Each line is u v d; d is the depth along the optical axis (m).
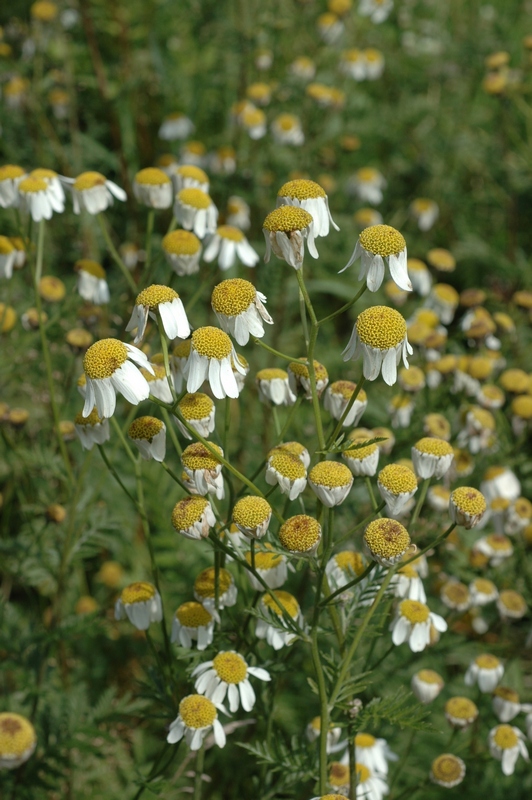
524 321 1.07
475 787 0.86
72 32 1.40
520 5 1.70
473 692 0.89
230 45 1.32
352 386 0.75
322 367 0.75
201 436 0.71
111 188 0.84
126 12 1.39
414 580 0.77
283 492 0.73
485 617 0.90
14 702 0.87
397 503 0.72
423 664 0.87
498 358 0.94
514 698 0.82
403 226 1.47
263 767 0.78
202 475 0.72
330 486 0.71
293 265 0.71
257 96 1.31
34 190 0.83
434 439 0.75
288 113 1.38
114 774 0.88
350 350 0.71
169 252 0.82
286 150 1.36
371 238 0.71
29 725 0.76
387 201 1.51
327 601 0.71
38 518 0.90
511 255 1.43
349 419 0.75
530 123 1.45
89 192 0.84
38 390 0.94
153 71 1.41
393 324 0.70
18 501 0.96
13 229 1.07
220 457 0.71
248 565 0.72
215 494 0.72
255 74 1.44
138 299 0.72
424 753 0.88
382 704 0.73
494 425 0.92
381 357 0.70
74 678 0.92
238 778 0.85
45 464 0.85
